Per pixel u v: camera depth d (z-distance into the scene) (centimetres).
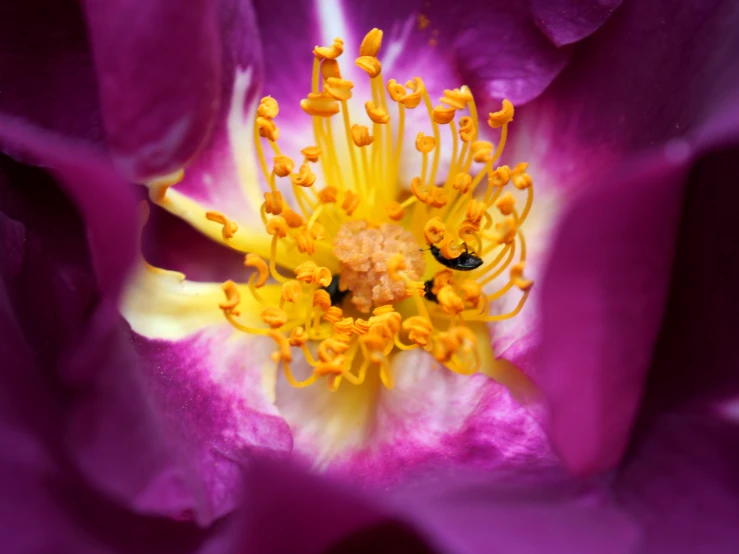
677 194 6
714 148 6
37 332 7
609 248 6
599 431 7
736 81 7
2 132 7
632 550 6
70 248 7
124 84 7
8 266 7
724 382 7
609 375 7
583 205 6
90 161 6
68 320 7
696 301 7
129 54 7
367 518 6
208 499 7
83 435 7
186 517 7
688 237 7
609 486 7
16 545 7
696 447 7
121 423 7
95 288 7
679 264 7
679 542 7
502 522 6
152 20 7
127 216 7
